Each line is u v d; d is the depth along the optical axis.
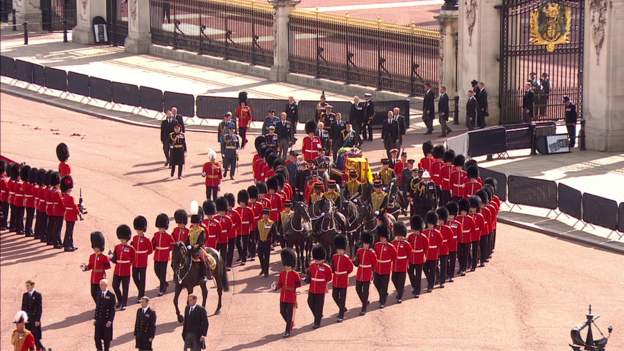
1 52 167.12
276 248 95.31
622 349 74.69
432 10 179.38
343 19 144.12
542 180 101.00
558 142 117.94
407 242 83.62
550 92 130.00
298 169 100.38
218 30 163.38
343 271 80.69
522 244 94.31
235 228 90.94
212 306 84.31
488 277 87.81
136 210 103.81
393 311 82.44
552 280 86.50
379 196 92.81
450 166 99.56
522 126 117.62
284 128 114.06
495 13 126.31
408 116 127.88
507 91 127.31
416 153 117.62
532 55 127.69
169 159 115.81
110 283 88.75
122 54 165.75
